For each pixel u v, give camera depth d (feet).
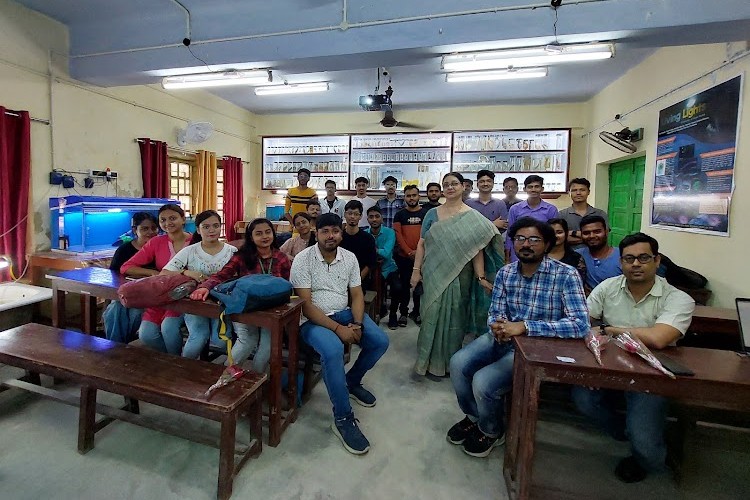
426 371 8.60
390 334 11.41
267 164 21.93
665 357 4.63
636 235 5.45
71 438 5.93
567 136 17.93
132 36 11.08
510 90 16.43
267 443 6.02
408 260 12.40
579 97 17.17
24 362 5.69
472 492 5.13
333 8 9.49
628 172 14.57
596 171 16.38
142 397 5.05
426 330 8.52
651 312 5.55
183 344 7.73
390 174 20.25
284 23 9.86
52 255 10.62
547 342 5.00
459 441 6.13
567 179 17.92
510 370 5.72
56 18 11.09
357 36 9.35
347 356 9.45
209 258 7.56
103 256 10.80
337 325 6.68
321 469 5.46
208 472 5.31
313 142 21.34
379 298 12.31
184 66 10.69
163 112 15.17
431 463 5.68
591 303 6.12
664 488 5.31
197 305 6.22
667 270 9.07
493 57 9.37
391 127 20.03
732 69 8.40
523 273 6.03
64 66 11.53
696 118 9.57
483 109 18.84
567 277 5.63
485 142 18.97
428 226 9.10
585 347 4.86
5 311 9.23
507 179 14.02
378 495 5.01
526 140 18.65
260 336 6.92
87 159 12.32
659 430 5.13
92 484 5.00
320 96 18.03
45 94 11.07
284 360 7.89
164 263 8.29
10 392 7.18
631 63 12.92
